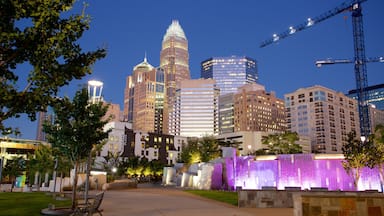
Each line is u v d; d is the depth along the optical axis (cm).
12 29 807
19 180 6831
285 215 1463
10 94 791
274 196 1809
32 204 1997
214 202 2172
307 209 1089
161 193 3177
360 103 15250
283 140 8281
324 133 18962
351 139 3086
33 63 860
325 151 18712
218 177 4650
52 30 866
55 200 2312
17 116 868
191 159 7962
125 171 9738
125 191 3625
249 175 4406
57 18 852
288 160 4156
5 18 802
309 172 3972
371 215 1057
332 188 3775
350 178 3691
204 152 8088
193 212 1551
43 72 873
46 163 4853
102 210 1585
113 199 2389
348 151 3055
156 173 10369
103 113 1820
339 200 1079
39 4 818
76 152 1733
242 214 1477
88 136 1731
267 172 4272
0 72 842
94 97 2075
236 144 13988
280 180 4141
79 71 912
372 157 2950
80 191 3538
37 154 5109
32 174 5778
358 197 1073
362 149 2961
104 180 4075
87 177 1920
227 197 2503
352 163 2978
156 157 13250
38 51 827
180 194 3008
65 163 4256
